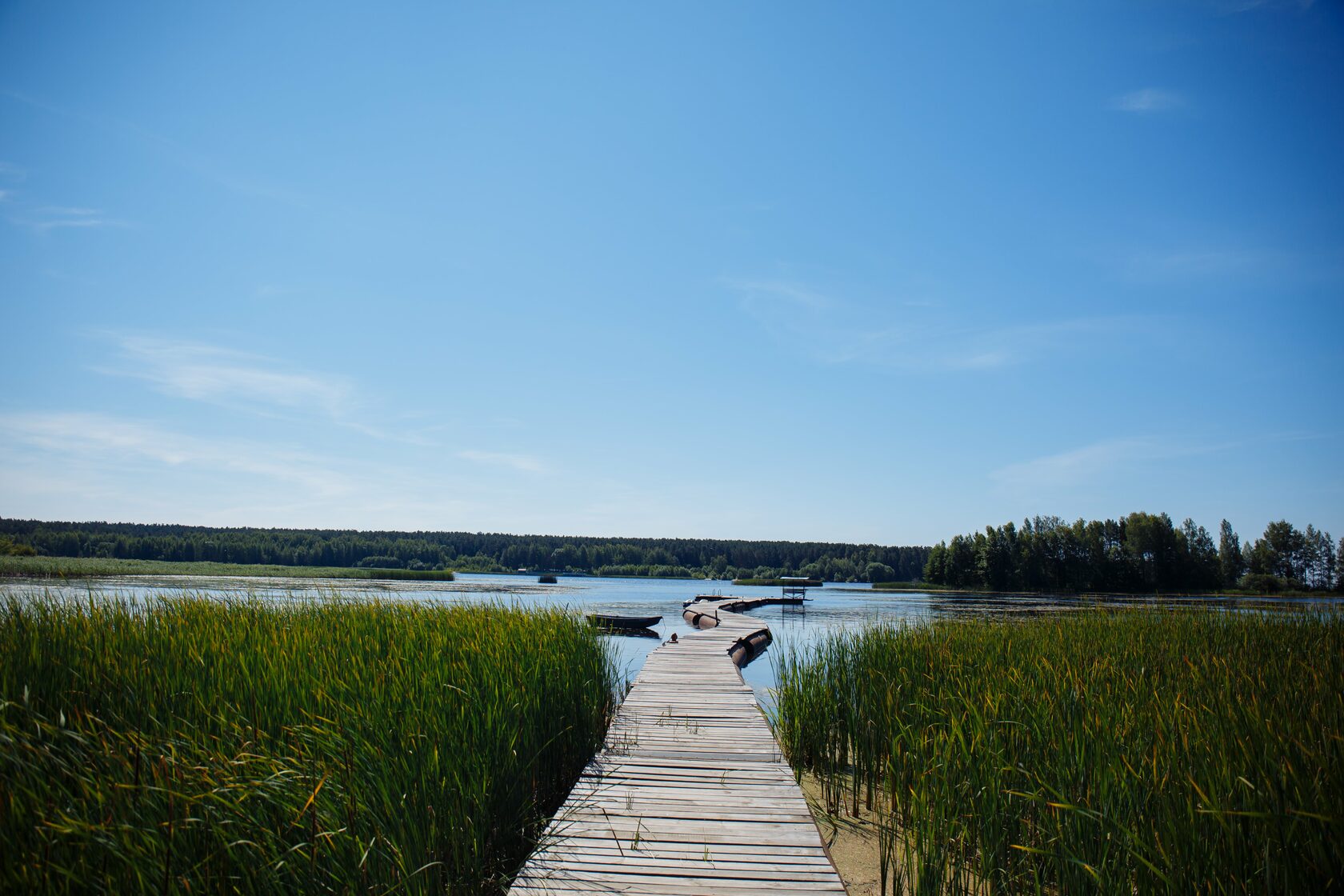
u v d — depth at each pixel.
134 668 4.21
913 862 4.24
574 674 6.57
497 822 4.35
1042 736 4.42
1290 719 4.10
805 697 7.02
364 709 4.09
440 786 3.74
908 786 5.21
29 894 2.39
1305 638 8.43
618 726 7.04
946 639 8.08
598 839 4.17
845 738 6.64
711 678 9.78
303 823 3.07
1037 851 3.51
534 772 5.19
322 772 3.39
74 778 2.94
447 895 3.48
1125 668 6.46
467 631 6.74
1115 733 4.14
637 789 5.12
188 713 3.82
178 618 6.05
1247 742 3.74
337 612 7.52
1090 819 3.55
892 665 7.07
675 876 3.67
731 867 3.79
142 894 2.53
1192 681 5.47
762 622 20.38
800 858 3.91
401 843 3.30
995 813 3.92
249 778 3.13
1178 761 3.63
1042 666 6.24
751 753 6.07
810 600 39.31
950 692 5.72
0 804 2.61
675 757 5.95
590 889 3.52
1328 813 2.96
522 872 3.71
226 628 5.86
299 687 4.27
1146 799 3.49
